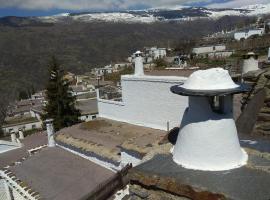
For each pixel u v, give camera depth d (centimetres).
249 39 8500
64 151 1426
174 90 441
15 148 2067
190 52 8750
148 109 1413
